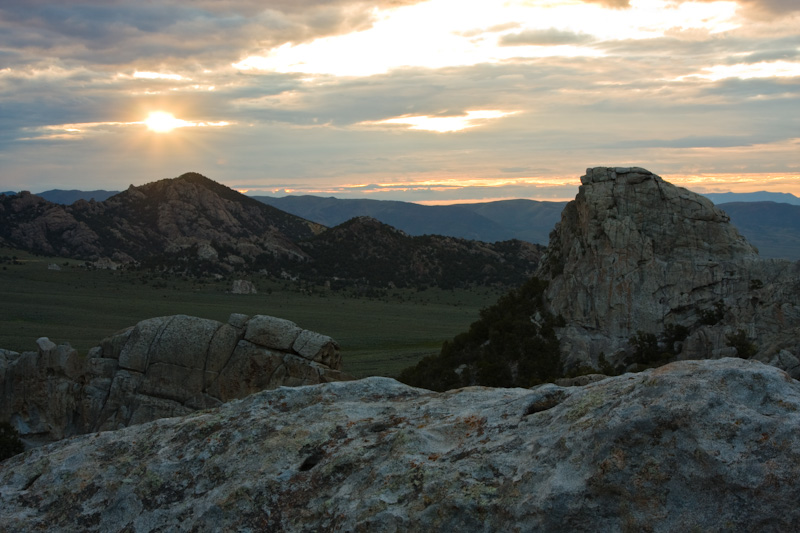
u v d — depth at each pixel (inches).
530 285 3147.1
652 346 2689.5
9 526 342.0
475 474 273.6
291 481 320.8
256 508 312.2
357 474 308.3
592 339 2773.1
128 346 1318.9
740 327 2512.3
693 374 255.9
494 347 2815.0
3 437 1293.1
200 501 328.5
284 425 368.8
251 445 356.8
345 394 414.0
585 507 233.8
